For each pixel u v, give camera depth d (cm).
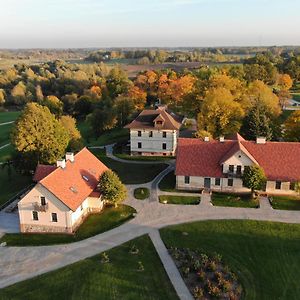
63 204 4853
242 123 8050
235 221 5166
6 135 11369
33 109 6600
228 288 3822
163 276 4066
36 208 4919
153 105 12775
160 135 8081
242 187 6041
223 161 5991
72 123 8175
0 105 17088
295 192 5919
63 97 15488
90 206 5519
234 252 4478
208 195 6000
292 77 17962
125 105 11088
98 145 9219
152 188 6322
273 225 5044
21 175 7275
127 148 8788
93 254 4497
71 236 4903
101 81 17975
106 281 4003
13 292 3891
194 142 6419
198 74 14138
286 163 6003
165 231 4956
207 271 4128
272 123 8231
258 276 4047
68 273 4153
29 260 4422
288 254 4416
